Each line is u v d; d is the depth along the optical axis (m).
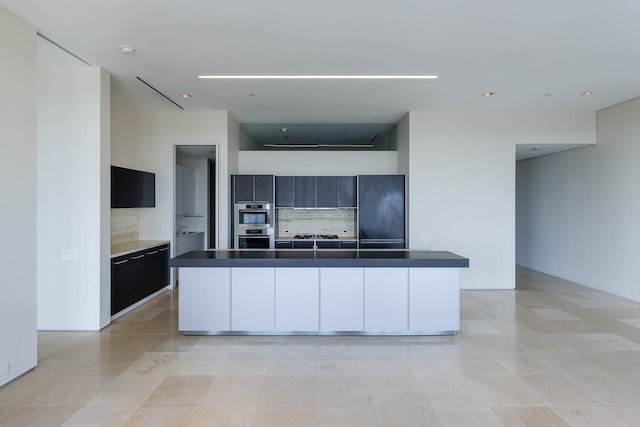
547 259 7.70
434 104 5.76
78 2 2.88
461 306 5.27
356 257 4.00
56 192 4.18
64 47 3.69
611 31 3.36
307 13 3.06
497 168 6.22
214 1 2.88
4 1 2.85
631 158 5.61
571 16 3.10
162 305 5.29
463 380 3.02
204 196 7.60
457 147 6.19
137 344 3.79
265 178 6.46
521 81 4.71
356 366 3.28
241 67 4.24
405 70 4.33
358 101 5.59
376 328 3.94
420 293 3.95
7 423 2.42
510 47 3.71
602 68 4.27
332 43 3.63
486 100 5.57
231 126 6.43
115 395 2.77
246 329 3.95
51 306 4.19
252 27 3.31
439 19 3.16
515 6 2.95
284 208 6.71
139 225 6.20
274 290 3.94
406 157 6.35
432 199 6.20
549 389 2.88
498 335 4.08
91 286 4.18
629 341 3.91
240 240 6.42
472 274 6.26
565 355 3.54
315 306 3.94
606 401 2.70
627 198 5.70
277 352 3.59
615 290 5.94
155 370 3.20
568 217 7.04
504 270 6.27
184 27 3.30
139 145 6.16
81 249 4.17
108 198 4.36
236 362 3.36
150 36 3.47
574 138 6.21
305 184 6.62
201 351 3.61
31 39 3.23
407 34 3.44
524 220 8.57
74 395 2.78
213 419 2.47
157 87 4.94
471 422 2.44
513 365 3.31
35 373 3.14
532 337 4.02
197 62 4.09
